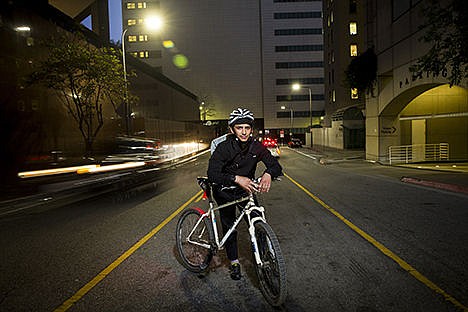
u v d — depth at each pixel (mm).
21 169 17391
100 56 18422
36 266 4410
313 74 84688
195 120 80500
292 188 10805
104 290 3613
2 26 20188
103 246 5191
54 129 23203
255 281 3734
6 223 7074
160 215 7293
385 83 19375
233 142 3322
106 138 20266
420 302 3135
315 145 53312
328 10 51625
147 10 83188
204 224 4000
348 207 7582
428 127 20578
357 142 38062
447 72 13070
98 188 12156
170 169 19906
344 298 3262
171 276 3945
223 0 84125
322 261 4262
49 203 9352
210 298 3359
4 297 3512
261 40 84875
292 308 3100
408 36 16000
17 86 20781
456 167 16672
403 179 12109
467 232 5340
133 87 45156
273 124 85125
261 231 3271
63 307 3256
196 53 84500
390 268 3965
